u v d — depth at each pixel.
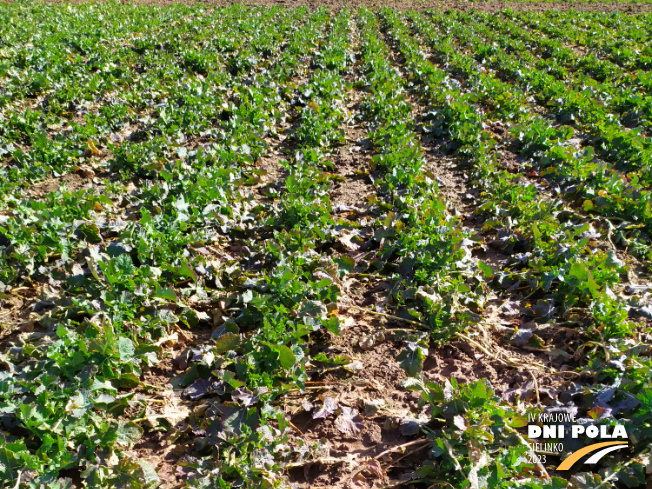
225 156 7.54
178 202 5.86
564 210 6.54
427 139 9.80
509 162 8.62
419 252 5.24
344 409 3.76
